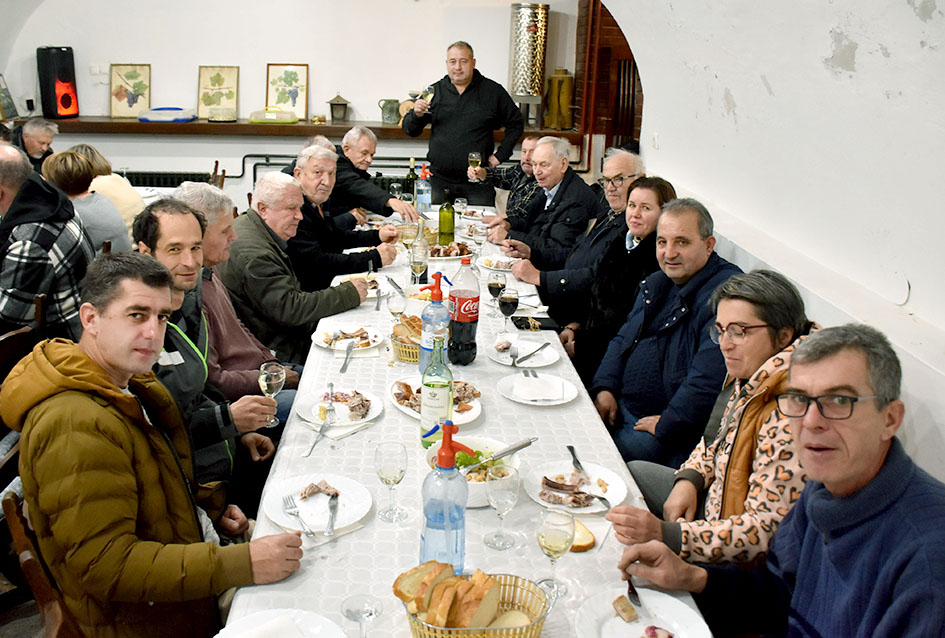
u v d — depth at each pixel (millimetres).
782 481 1624
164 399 1736
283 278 2994
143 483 1589
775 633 1619
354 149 4641
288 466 1847
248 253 2982
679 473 2023
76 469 1440
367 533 1604
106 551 1449
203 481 2168
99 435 1475
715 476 1870
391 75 6688
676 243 2562
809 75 2699
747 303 1839
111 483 1470
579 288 3490
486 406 2207
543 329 3051
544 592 1347
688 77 3840
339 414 2094
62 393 1493
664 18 3787
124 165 6590
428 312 2379
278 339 3100
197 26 6484
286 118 6504
